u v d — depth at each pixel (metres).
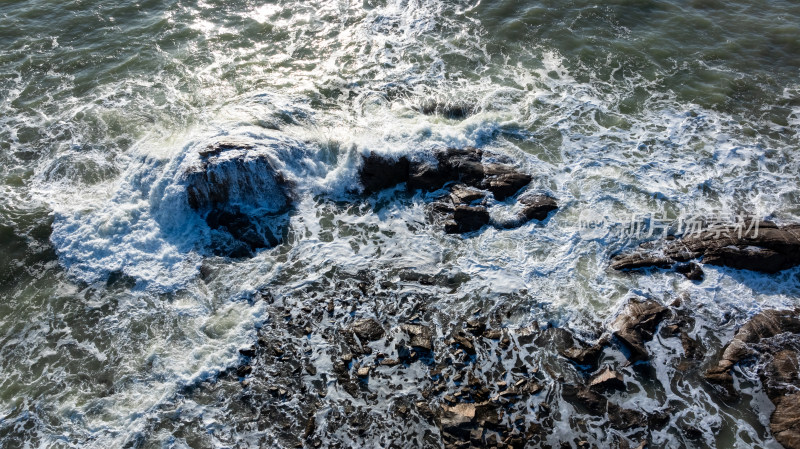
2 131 19.34
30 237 16.33
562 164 18.53
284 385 13.30
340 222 17.08
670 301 14.97
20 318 14.66
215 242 16.47
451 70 22.11
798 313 14.65
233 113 19.59
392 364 13.60
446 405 12.83
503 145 19.06
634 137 19.50
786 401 12.86
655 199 17.48
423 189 17.81
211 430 12.60
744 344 13.97
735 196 17.55
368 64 22.31
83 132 19.23
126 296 15.16
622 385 13.30
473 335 14.20
